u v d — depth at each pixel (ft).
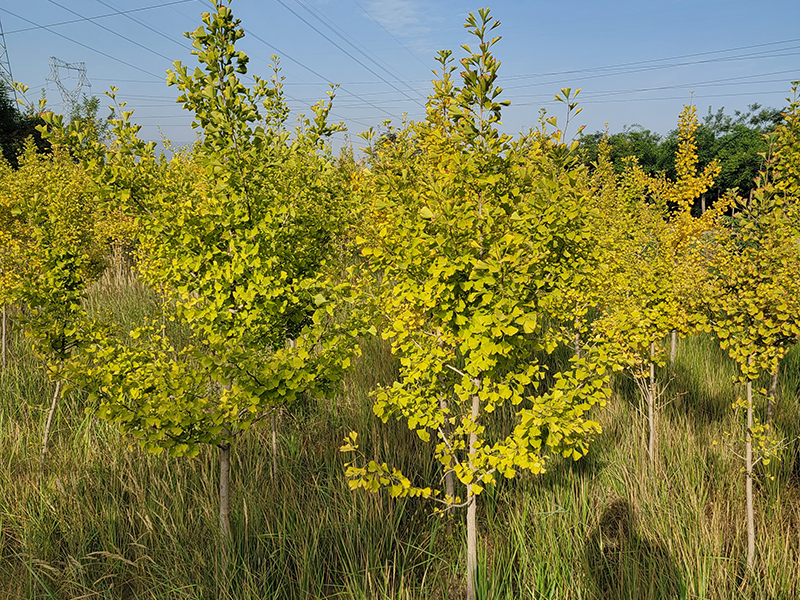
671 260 19.35
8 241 22.56
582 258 11.04
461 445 10.70
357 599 10.44
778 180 13.64
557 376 9.59
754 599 11.16
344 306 10.89
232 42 10.24
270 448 16.51
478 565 10.92
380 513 12.59
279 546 11.99
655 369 21.86
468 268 9.14
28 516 13.02
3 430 17.21
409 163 12.70
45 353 12.36
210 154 10.56
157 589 10.94
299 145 13.60
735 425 17.48
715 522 12.78
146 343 12.26
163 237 11.04
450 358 11.07
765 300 11.60
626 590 10.84
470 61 8.92
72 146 10.24
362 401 19.30
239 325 11.08
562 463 14.90
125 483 14.25
